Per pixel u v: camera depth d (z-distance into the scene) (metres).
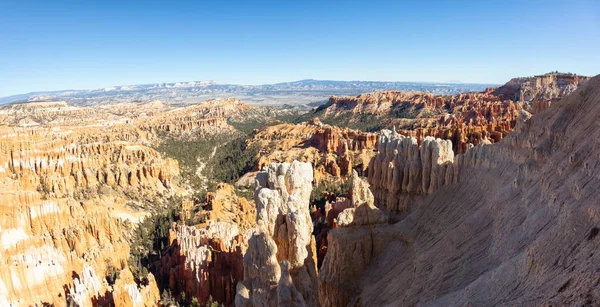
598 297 19.28
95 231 85.44
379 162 67.12
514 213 35.22
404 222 50.25
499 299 25.34
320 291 48.81
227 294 65.44
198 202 122.12
